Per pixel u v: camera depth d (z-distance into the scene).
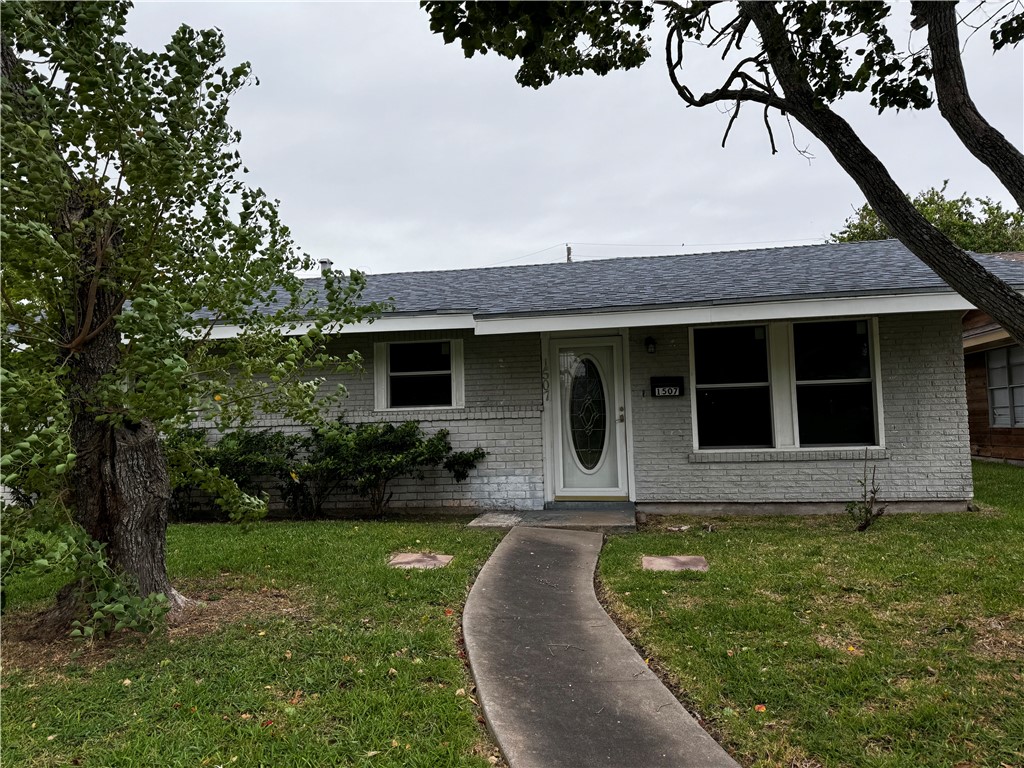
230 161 4.26
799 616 4.29
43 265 3.29
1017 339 3.59
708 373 8.55
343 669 3.53
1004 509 7.91
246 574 5.41
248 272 4.14
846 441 8.23
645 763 2.69
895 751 2.77
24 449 2.75
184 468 4.63
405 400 9.20
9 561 3.19
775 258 10.42
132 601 3.46
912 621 4.13
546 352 8.96
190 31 3.68
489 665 3.61
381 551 6.08
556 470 8.98
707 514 8.38
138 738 2.88
